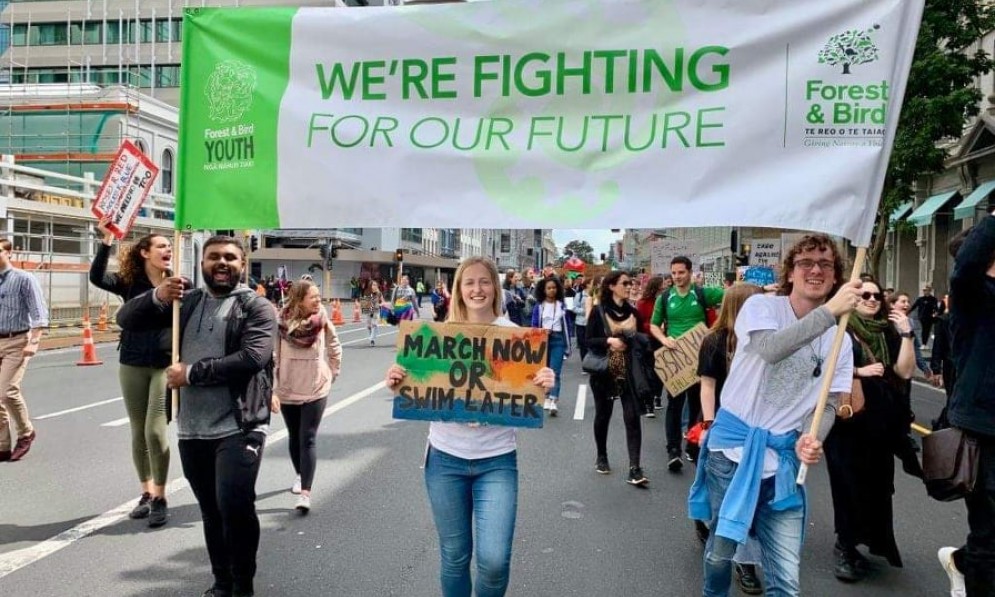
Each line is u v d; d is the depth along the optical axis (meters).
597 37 3.42
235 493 3.63
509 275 17.78
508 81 3.52
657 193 3.35
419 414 3.26
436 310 19.34
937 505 5.87
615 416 9.66
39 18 53.91
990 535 3.33
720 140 3.29
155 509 5.05
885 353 4.38
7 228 19.95
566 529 5.10
